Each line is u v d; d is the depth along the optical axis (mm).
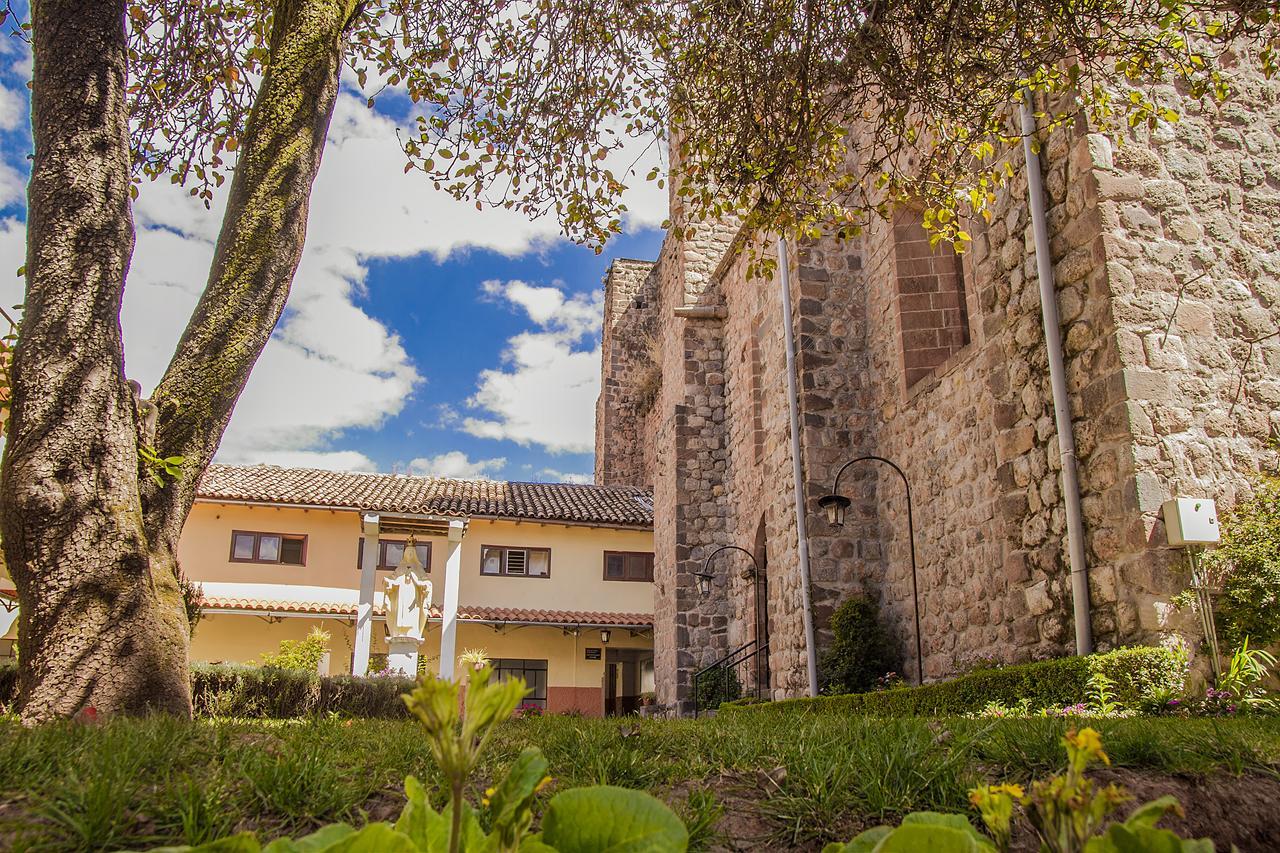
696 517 18906
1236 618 6699
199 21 8398
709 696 17125
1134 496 7125
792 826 2838
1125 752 3311
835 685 12055
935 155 7707
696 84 7457
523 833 1562
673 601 18625
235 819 2604
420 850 1403
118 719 4305
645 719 6297
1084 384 7766
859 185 7832
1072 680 6648
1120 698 6477
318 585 24047
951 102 6965
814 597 12891
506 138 7750
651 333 33375
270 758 3066
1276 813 2963
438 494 26141
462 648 24891
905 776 3094
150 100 8461
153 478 5836
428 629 24625
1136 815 1417
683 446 19250
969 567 10711
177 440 6180
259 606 22766
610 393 33000
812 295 14055
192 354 6418
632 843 1495
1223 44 8148
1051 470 8047
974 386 10844
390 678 12211
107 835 2381
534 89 7605
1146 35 7910
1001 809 1443
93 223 5703
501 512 25125
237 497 23375
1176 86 8328
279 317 6840
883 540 13055
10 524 5281
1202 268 7777
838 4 6512
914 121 11836
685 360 19719
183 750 3359
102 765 2797
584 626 24578
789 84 6824
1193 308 7652
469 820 1548
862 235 14281
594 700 25172
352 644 23594
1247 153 8219
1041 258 8203
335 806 2775
